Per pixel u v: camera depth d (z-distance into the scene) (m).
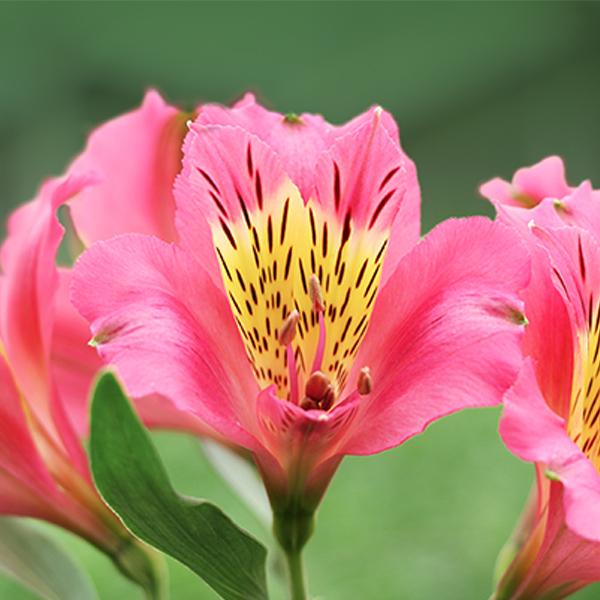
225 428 0.43
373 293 0.45
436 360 0.44
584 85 6.24
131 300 0.43
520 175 0.48
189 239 0.45
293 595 0.46
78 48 6.58
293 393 0.46
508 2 6.24
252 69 7.38
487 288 0.44
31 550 0.47
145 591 0.47
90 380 0.49
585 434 0.46
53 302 0.46
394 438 0.43
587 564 0.45
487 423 1.61
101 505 0.47
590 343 0.45
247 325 0.45
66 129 6.62
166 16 6.63
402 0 6.69
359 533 1.22
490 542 1.17
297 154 0.46
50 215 0.46
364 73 7.32
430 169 7.25
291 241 0.45
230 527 0.44
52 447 0.47
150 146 0.49
